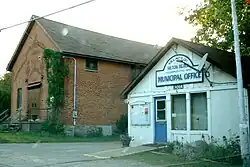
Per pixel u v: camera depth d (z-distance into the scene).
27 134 27.75
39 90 32.06
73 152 17.88
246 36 20.50
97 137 29.66
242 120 13.24
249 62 19.59
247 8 19.52
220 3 19.47
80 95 30.55
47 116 30.08
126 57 34.50
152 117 20.09
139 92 20.95
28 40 34.19
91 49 32.34
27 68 34.12
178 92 18.84
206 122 17.75
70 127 29.52
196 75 18.09
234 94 16.59
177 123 18.97
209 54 18.06
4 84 48.34
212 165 13.79
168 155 16.19
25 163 13.98
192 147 15.98
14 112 35.41
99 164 13.99
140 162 14.52
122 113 33.44
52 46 30.83
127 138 20.78
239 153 14.85
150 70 20.41
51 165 13.58
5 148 19.42
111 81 32.94
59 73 29.73
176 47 19.08
